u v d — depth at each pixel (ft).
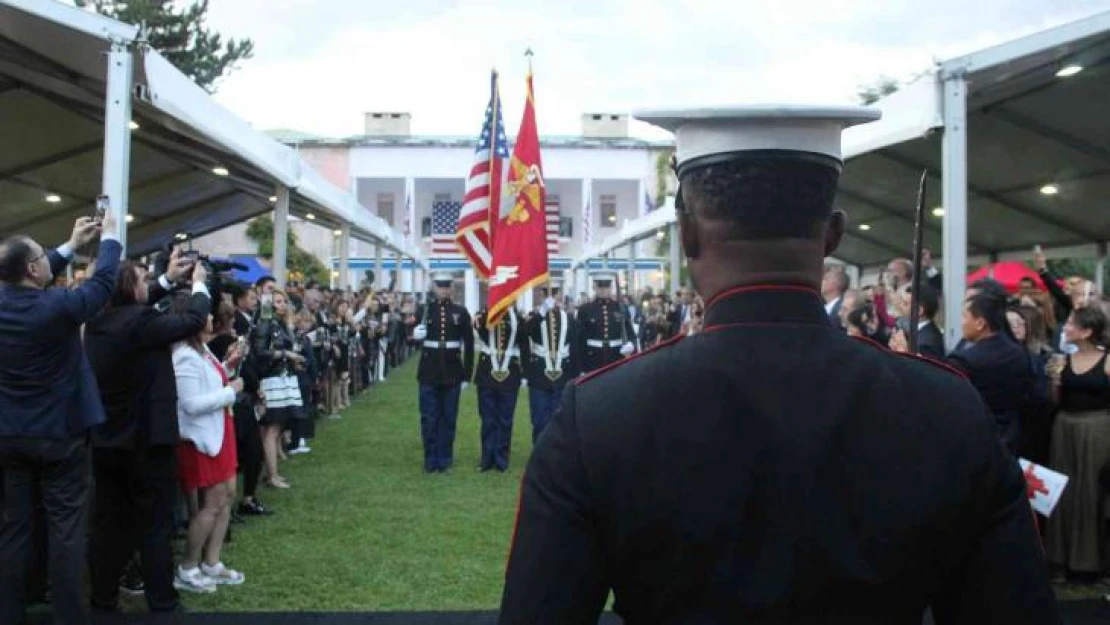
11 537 12.80
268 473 25.38
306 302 38.04
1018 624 3.70
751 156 3.96
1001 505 3.82
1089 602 16.34
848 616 3.59
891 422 3.76
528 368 30.55
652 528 3.65
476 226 30.50
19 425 12.52
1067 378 17.49
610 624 13.65
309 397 31.04
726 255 4.05
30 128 28.55
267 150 28.55
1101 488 17.35
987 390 15.29
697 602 3.64
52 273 13.85
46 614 14.56
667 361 3.94
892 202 38.86
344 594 16.21
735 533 3.61
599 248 70.33
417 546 19.40
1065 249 42.09
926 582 3.70
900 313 17.12
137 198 39.34
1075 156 29.71
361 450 31.71
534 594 3.67
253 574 17.33
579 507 3.74
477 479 26.78
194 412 15.67
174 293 16.90
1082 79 22.85
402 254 76.38
